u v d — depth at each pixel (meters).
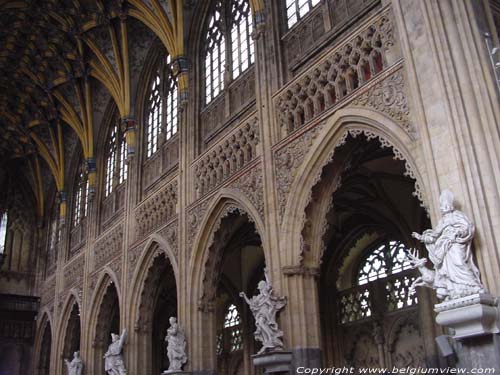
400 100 13.88
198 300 20.78
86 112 34.75
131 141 29.36
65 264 37.06
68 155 39.88
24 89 37.59
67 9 30.56
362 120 14.80
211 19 25.38
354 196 23.52
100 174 34.28
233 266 31.97
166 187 24.98
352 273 27.28
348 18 16.86
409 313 23.28
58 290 36.94
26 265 43.94
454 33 12.91
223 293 34.53
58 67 34.53
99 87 34.59
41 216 44.62
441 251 11.12
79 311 32.44
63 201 39.00
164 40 26.41
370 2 16.17
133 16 28.47
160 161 26.77
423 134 12.74
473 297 10.39
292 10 19.75
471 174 11.52
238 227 22.52
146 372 24.89
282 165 17.31
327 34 17.45
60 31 32.22
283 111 18.08
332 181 16.45
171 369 20.00
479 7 13.76
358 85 15.47
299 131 16.94
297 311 15.62
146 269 25.52
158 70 29.61
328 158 15.88
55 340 35.88
